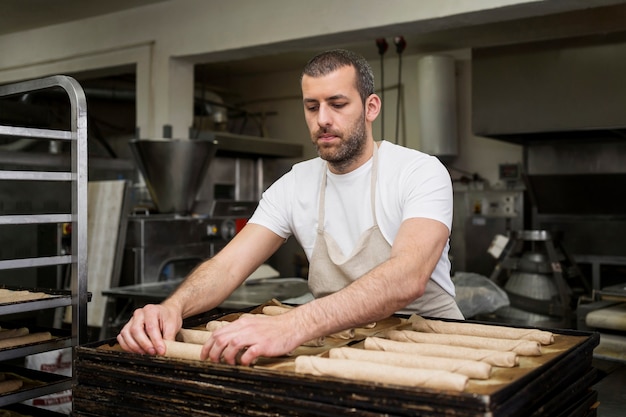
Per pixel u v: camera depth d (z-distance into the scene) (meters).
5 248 3.61
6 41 5.57
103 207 3.75
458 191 5.65
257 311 1.74
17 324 1.92
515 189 5.35
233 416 1.08
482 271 5.50
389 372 1.05
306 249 1.85
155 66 4.71
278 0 4.13
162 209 4.35
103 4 4.69
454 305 1.82
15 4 4.65
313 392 1.01
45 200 3.80
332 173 1.75
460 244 5.72
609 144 5.11
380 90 6.36
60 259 1.73
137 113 4.81
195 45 4.52
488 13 3.47
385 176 1.67
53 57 5.26
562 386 1.16
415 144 6.18
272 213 1.86
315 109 1.54
